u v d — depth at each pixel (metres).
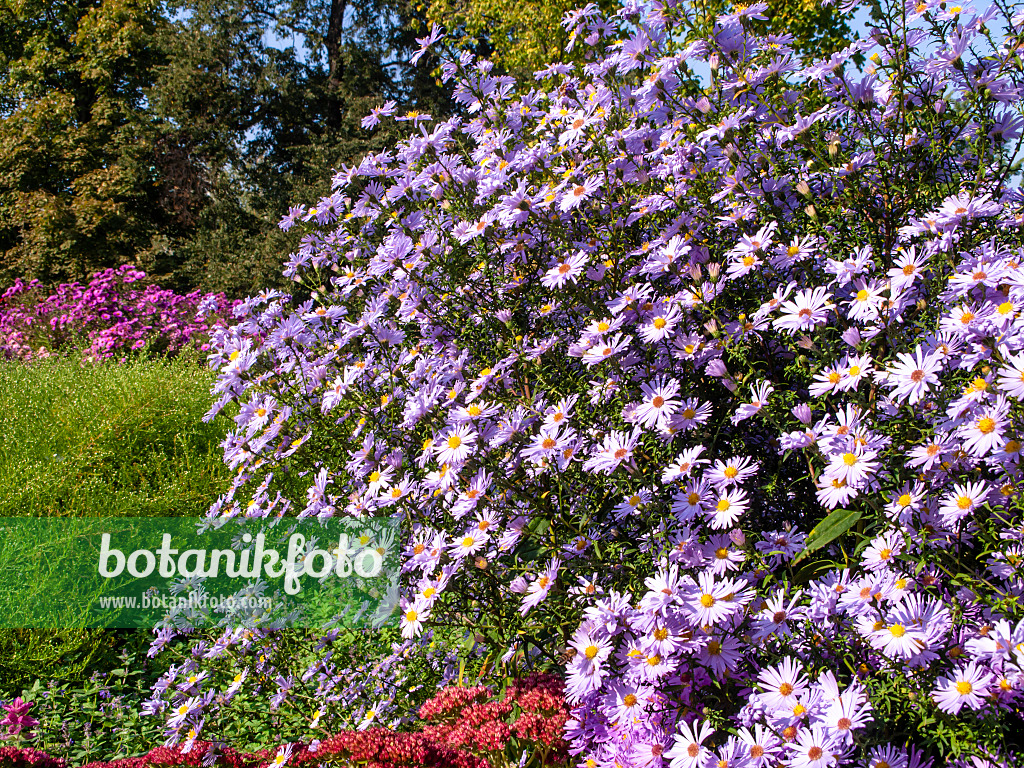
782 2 8.72
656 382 2.21
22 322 10.77
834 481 1.80
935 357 1.76
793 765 1.52
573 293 2.69
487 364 2.80
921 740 1.63
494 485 2.31
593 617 1.86
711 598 1.75
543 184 3.01
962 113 2.13
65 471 4.50
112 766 2.41
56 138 19.53
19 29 21.58
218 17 20.42
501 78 3.32
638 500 2.05
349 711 2.71
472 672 2.65
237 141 20.94
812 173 2.36
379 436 2.77
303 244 3.71
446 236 3.21
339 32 21.98
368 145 17.83
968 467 1.79
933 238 2.05
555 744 1.96
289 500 3.08
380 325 3.13
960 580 1.66
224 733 2.82
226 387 3.29
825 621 1.76
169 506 4.48
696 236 2.55
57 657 3.44
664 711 1.82
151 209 21.00
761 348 2.34
